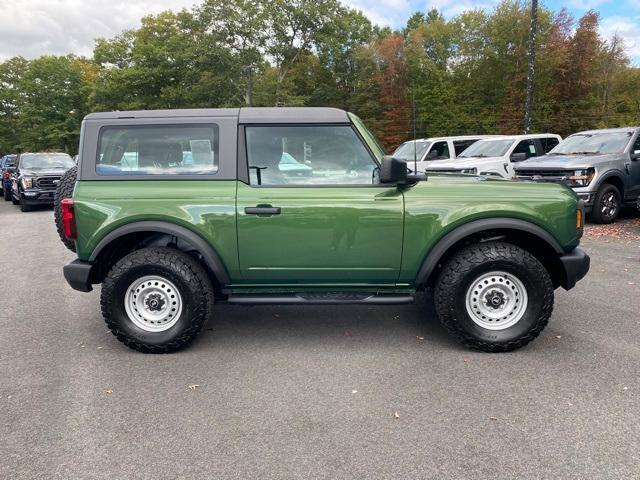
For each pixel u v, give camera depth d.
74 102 52.97
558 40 32.44
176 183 3.97
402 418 3.05
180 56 41.28
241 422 3.04
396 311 5.12
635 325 4.50
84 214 3.93
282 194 3.92
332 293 4.14
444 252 3.94
